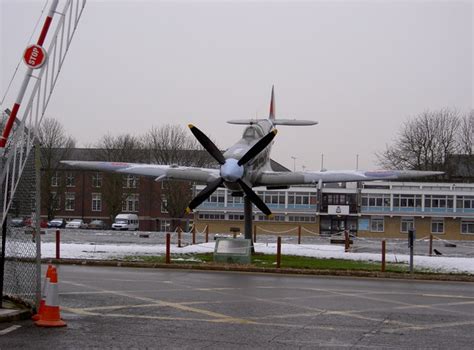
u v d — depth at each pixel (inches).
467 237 2704.2
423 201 2721.5
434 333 381.4
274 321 412.2
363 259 959.0
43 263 846.5
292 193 2797.7
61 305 457.4
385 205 2753.4
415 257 968.3
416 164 3193.9
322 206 2787.9
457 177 3265.3
